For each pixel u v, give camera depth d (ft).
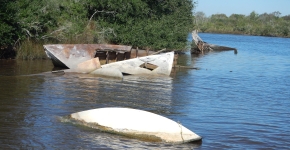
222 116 36.04
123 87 48.55
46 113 33.27
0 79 48.98
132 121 28.89
